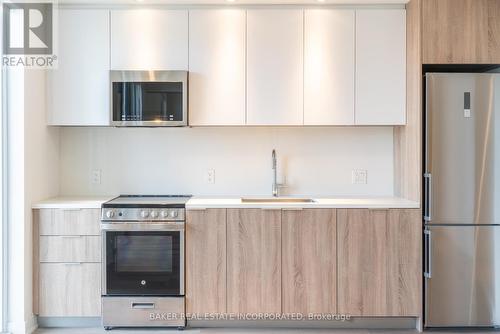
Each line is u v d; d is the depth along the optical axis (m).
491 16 3.21
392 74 3.43
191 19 3.41
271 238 3.23
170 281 3.23
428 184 3.17
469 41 3.21
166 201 3.36
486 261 3.18
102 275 3.24
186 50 3.41
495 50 3.21
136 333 3.22
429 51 3.20
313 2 3.38
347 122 3.43
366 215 3.23
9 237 3.13
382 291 3.23
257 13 3.41
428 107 3.17
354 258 3.23
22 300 3.12
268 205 3.23
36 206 3.23
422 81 3.22
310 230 3.23
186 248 3.25
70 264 3.25
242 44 3.42
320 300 3.24
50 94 3.44
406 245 3.23
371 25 3.43
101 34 3.41
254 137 3.80
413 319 3.31
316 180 3.81
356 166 3.81
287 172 3.81
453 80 3.16
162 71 3.35
